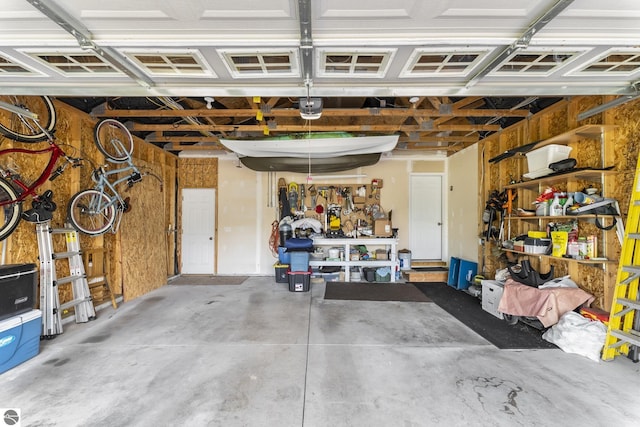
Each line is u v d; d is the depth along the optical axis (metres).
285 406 1.99
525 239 3.64
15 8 1.54
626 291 2.64
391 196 6.46
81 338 3.09
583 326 2.71
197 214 6.48
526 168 4.08
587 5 1.52
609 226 2.85
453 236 6.17
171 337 3.11
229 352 2.76
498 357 2.66
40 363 2.57
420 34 1.80
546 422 1.83
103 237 4.32
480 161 5.14
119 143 4.16
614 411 1.92
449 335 3.15
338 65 2.13
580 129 2.88
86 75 2.28
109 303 4.22
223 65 2.13
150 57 2.03
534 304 3.11
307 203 6.36
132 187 4.69
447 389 2.18
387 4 1.54
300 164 5.45
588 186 3.12
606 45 1.83
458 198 5.96
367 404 2.01
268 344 2.93
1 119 2.91
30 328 2.64
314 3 1.52
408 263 6.17
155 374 2.39
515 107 3.81
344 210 6.32
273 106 4.26
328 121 4.75
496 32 1.79
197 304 4.27
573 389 2.17
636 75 2.29
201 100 3.99
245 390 2.17
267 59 2.06
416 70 2.21
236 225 6.47
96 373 2.41
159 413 1.93
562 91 2.48
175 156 6.31
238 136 5.10
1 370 2.40
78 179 3.80
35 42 1.83
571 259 2.99
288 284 5.44
